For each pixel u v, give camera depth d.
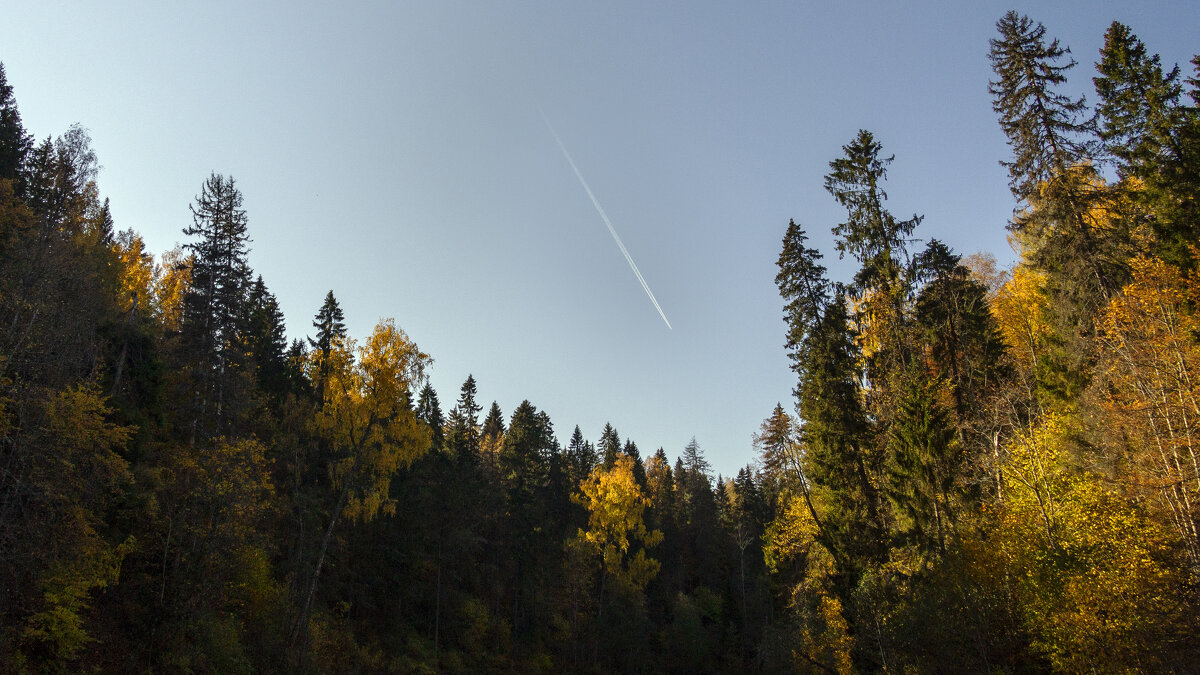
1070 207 24.50
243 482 25.61
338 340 32.25
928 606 18.91
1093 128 24.45
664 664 56.00
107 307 27.44
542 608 53.28
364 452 31.58
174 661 21.92
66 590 18.02
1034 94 25.33
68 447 18.73
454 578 47.00
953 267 27.39
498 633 48.94
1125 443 19.56
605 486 58.69
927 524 21.88
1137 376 19.19
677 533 75.94
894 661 19.52
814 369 25.55
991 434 25.80
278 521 33.16
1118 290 23.34
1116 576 16.70
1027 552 19.39
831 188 26.67
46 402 18.19
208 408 28.19
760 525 67.94
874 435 24.91
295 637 28.55
